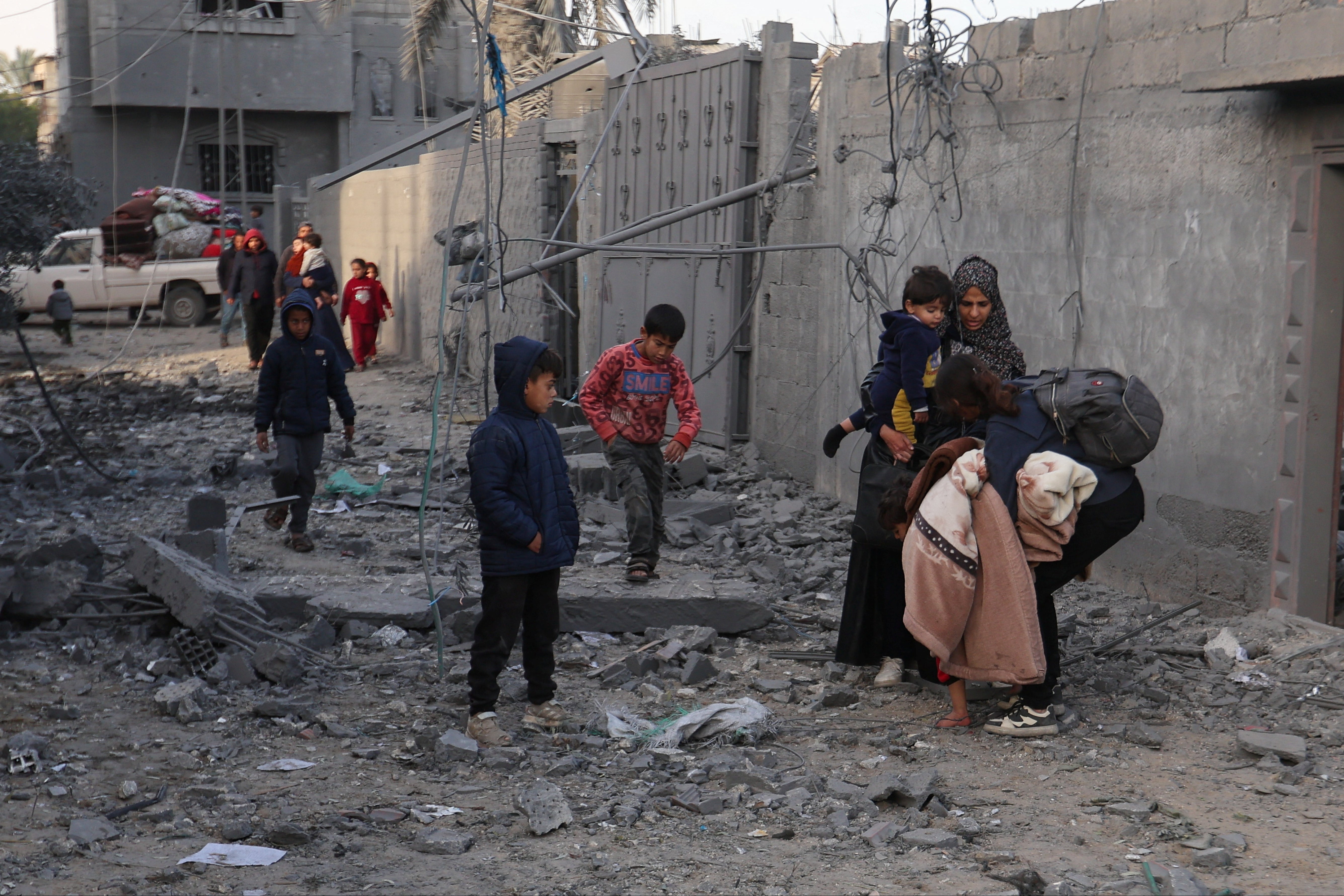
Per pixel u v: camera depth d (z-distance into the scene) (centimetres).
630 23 1142
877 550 587
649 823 431
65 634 632
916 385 555
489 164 649
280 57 3291
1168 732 521
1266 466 643
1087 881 378
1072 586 764
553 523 516
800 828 425
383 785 466
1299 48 602
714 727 521
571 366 1641
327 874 388
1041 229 809
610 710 549
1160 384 713
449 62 3409
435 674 598
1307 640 600
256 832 420
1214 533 677
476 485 500
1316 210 607
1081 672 595
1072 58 778
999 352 580
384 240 2328
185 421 1452
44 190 1368
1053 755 495
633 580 720
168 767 480
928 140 901
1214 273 671
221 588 626
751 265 1206
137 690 570
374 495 1033
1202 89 628
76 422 1424
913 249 945
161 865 393
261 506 802
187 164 3356
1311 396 618
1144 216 721
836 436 631
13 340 2381
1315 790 454
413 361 2153
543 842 416
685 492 1089
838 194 1058
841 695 563
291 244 2798
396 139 3434
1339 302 612
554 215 1634
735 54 1180
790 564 819
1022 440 500
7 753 485
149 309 2645
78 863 393
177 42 3212
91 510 970
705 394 1266
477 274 820
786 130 1137
